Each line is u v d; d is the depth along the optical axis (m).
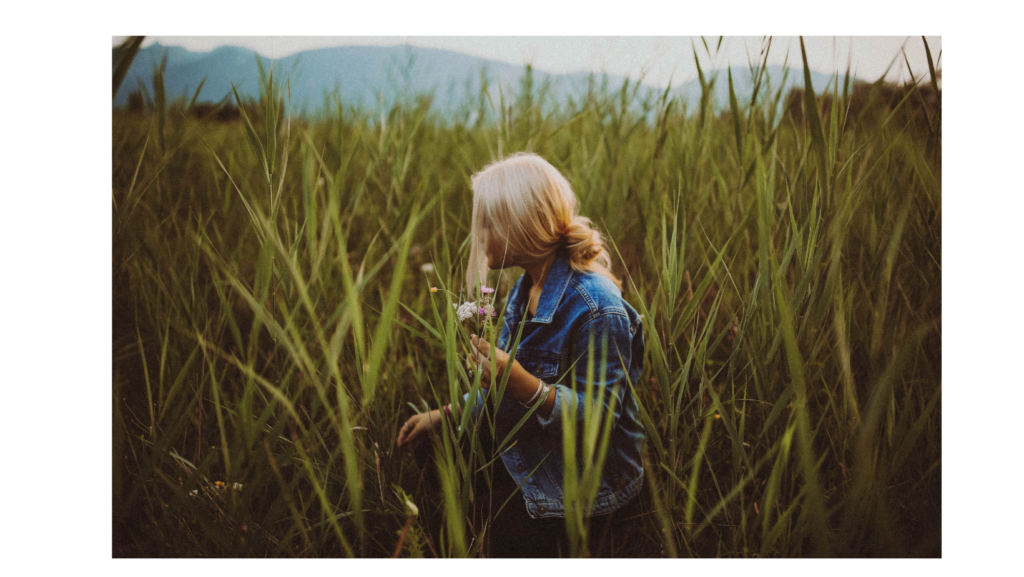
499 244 1.54
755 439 1.82
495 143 2.52
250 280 2.22
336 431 1.78
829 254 1.72
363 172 2.48
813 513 1.54
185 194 2.37
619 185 2.39
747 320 1.67
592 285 1.53
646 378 1.94
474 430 1.49
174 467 1.76
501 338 1.70
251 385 1.57
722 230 2.24
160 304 1.92
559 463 1.59
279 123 1.80
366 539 1.78
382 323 1.39
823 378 1.82
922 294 1.89
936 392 1.79
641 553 1.71
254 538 1.69
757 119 2.03
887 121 1.86
